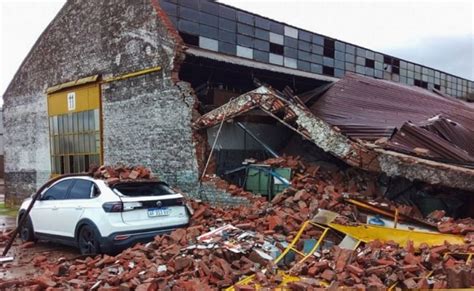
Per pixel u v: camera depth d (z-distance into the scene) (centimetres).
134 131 1295
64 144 1577
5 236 1048
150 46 1235
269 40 1714
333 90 1400
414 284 512
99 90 1415
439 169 873
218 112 1102
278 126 1277
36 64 1705
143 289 545
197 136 1140
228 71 1393
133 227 801
